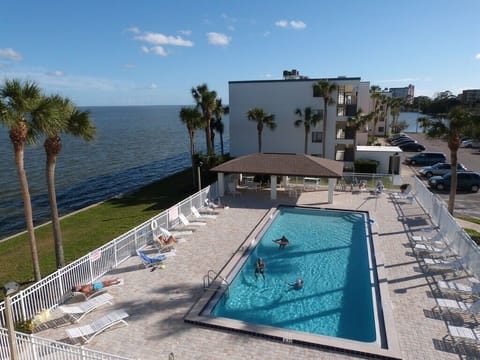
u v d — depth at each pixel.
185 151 72.69
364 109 51.12
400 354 9.86
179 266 16.03
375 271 15.18
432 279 14.27
